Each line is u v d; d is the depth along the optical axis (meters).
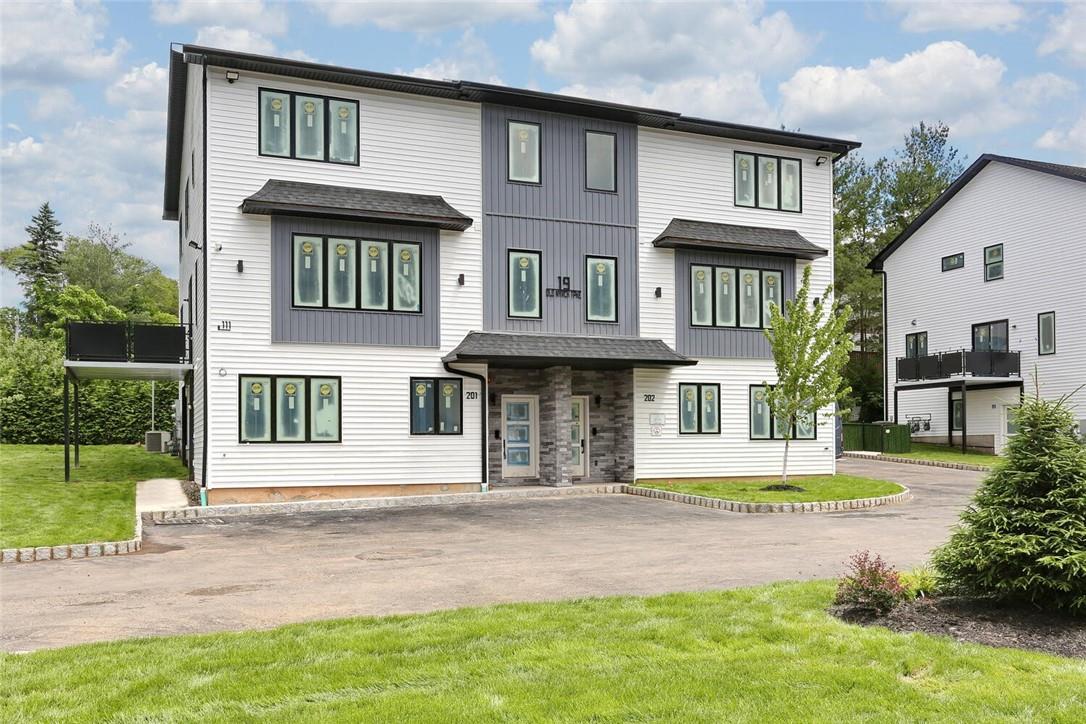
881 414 47.81
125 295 67.56
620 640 7.07
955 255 37.28
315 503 18.69
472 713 5.38
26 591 10.22
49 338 51.12
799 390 20.41
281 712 5.46
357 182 20.50
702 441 23.81
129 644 7.26
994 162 35.28
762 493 19.78
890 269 41.09
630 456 23.16
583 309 22.61
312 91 20.22
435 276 21.06
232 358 19.14
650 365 22.50
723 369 24.16
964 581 8.20
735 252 24.34
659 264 23.55
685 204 23.98
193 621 8.45
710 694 5.73
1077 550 7.50
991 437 35.28
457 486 21.08
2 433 34.00
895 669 6.26
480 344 20.83
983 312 35.75
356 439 20.14
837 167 51.97
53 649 7.20
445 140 21.42
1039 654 6.63
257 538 14.42
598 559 11.84
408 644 7.02
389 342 20.55
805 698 5.65
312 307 19.86
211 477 18.80
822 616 7.78
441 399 21.06
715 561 11.55
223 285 19.16
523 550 12.77
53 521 15.20
